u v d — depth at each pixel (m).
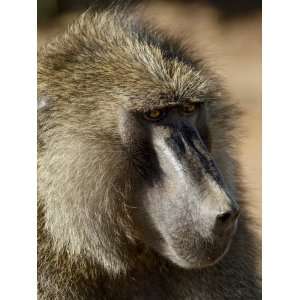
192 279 10.14
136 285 9.95
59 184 9.45
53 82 9.90
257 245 11.23
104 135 9.55
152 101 9.48
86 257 9.59
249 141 21.42
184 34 11.15
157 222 9.38
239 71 28.34
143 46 10.09
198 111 9.83
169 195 9.21
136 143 9.53
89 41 10.22
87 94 9.70
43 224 9.70
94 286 9.73
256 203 13.91
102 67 9.80
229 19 33.44
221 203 8.69
